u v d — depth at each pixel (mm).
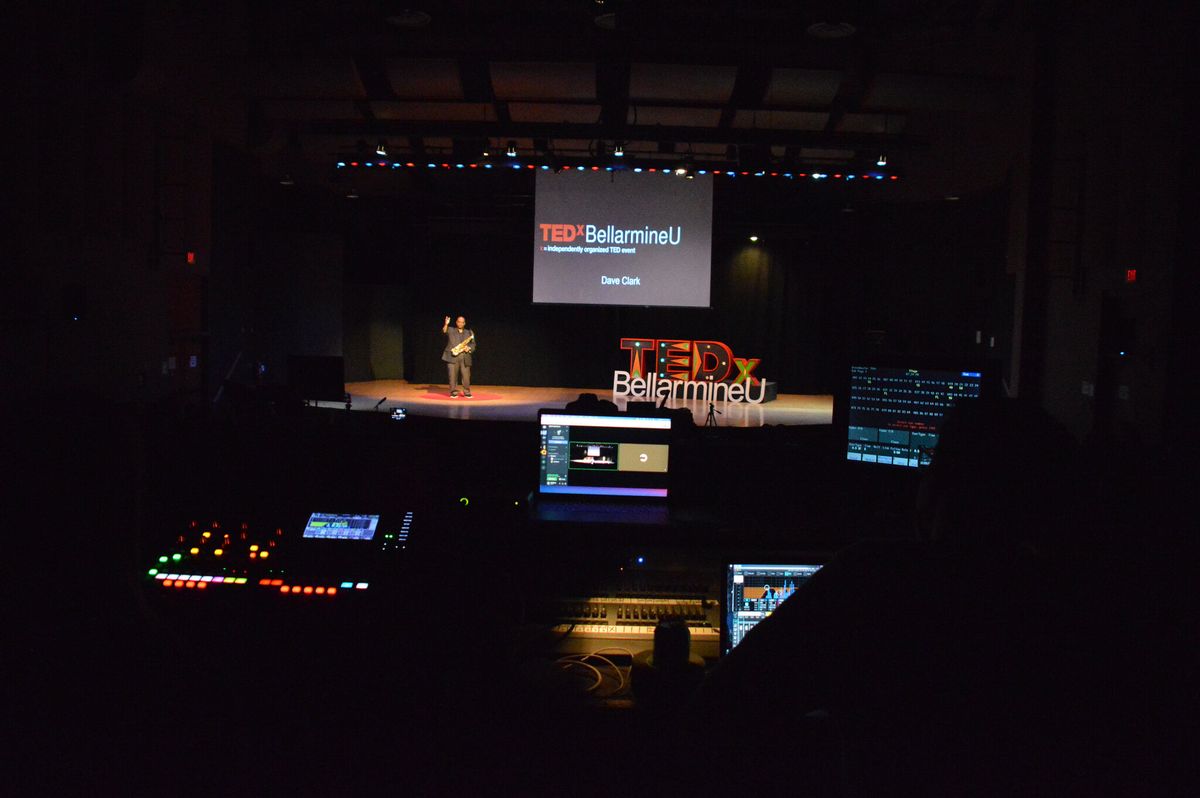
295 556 2047
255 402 6750
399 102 7949
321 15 6832
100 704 1026
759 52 6918
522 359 14391
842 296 13125
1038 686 841
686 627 1820
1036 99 6219
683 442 2502
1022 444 931
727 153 9711
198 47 6746
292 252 10688
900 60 6941
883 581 899
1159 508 893
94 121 5980
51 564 1005
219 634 1954
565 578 2182
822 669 921
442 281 14383
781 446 2492
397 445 2152
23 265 5273
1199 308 4324
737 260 13945
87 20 5727
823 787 1115
